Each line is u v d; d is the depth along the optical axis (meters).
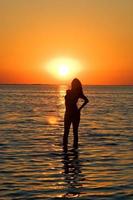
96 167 13.14
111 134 22.16
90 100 80.00
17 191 10.14
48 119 32.62
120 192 10.07
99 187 10.57
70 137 20.64
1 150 16.45
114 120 31.98
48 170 12.66
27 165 13.42
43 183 10.98
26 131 23.36
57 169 12.82
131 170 12.65
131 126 27.02
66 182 11.10
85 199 9.48
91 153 15.88
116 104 62.34
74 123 17.27
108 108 50.72
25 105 57.09
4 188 10.44
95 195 9.81
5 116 34.81
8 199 9.44
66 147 17.19
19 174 12.07
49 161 14.16
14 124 27.75
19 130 23.86
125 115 38.12
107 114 39.34
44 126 26.62
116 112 42.62
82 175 11.98
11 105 55.84
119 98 95.06
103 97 102.12
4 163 13.75
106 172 12.37
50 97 101.38
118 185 10.77
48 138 20.23
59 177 11.70
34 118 33.38
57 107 53.75
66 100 17.23
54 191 10.16
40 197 9.62
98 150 16.61
